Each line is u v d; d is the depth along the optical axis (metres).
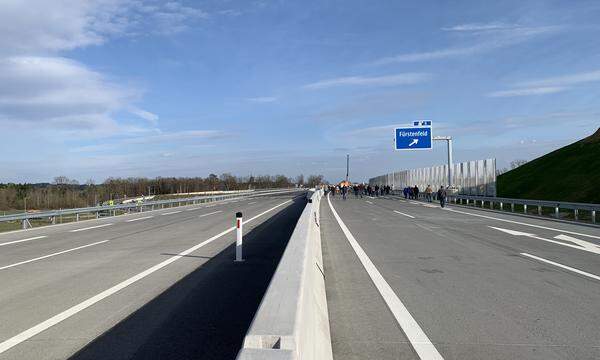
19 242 18.97
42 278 10.53
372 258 12.58
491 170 39.62
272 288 4.43
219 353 5.64
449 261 12.06
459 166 48.06
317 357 4.57
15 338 6.26
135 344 5.96
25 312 7.58
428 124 47.91
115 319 7.10
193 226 23.67
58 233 22.55
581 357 5.38
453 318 6.98
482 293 8.55
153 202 43.81
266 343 2.99
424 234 18.41
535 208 35.88
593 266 11.27
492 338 6.06
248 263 12.07
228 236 18.53
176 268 11.44
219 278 10.14
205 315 7.26
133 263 12.34
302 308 3.85
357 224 23.03
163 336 6.27
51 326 6.79
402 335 6.22
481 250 13.97
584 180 40.34
